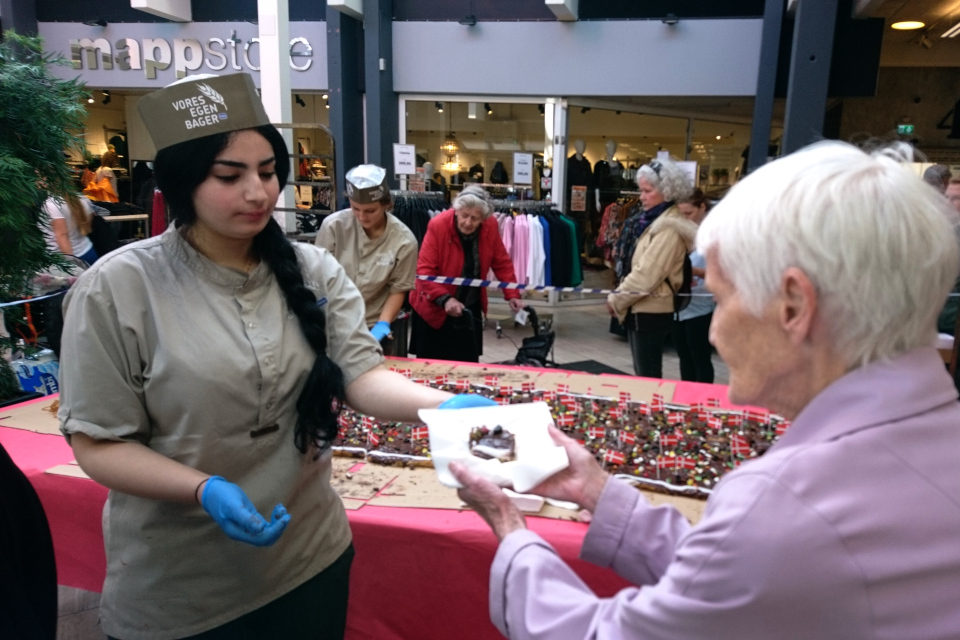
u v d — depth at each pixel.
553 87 7.01
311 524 1.25
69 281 2.98
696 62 6.58
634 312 3.22
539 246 6.42
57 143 2.50
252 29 7.27
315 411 1.14
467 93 7.26
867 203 0.62
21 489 1.12
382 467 1.89
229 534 0.97
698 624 0.64
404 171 6.39
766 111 6.08
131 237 6.44
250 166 1.03
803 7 4.83
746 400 0.75
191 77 1.01
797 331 0.67
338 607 1.33
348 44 7.07
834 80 5.48
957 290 2.71
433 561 1.59
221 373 1.06
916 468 0.61
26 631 1.01
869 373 0.65
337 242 2.93
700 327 3.56
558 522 1.55
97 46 7.59
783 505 0.61
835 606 0.59
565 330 6.38
